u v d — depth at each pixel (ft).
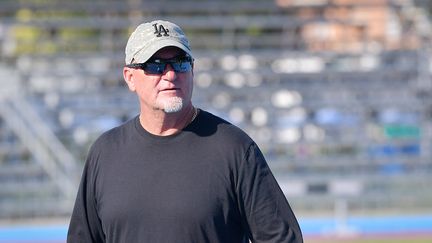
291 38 249.55
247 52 237.86
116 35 243.19
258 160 36.04
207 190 35.32
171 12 254.06
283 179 193.26
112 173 36.35
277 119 217.36
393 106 222.07
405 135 212.02
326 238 164.86
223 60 238.48
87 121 209.05
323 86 227.20
